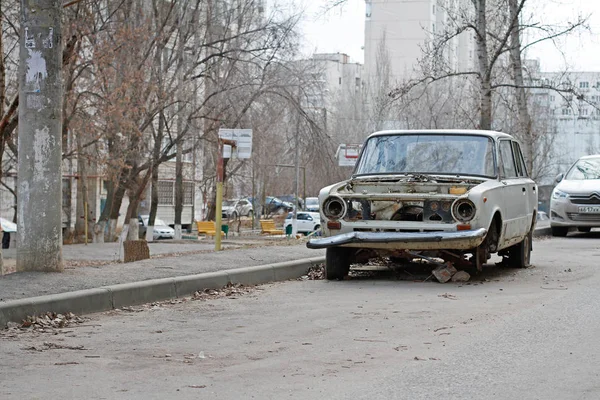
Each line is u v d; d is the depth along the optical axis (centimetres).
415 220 1321
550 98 6956
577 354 771
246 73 3875
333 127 7488
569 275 1430
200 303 1163
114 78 3222
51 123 1251
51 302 1026
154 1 3728
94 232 4059
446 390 643
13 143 3372
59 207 1264
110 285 1137
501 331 894
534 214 1606
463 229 1261
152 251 2738
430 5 9394
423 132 1459
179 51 3834
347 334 898
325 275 1437
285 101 3897
